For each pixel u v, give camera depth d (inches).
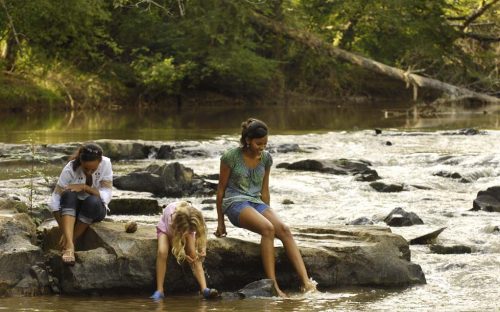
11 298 370.9
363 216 552.1
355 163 801.6
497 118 1531.7
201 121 1414.9
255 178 410.3
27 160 802.2
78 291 379.6
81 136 1098.1
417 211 589.3
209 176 724.0
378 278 406.3
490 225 528.4
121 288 383.9
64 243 390.0
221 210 411.2
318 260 401.7
